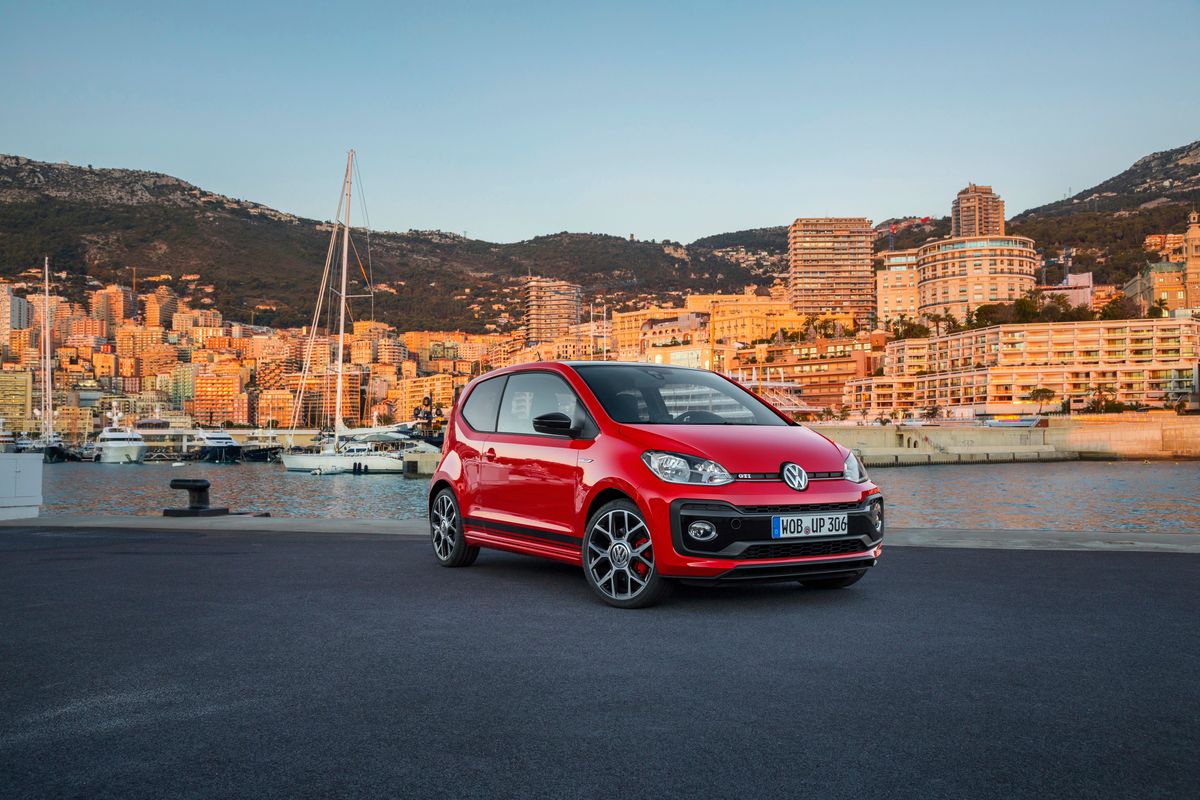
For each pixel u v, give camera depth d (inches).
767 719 126.3
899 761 110.2
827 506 204.8
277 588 239.8
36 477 505.0
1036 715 127.2
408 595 227.0
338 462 3747.5
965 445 5625.0
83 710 133.5
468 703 135.3
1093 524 2005.4
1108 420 6156.5
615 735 120.5
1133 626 184.2
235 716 130.1
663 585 204.2
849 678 146.4
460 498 271.3
